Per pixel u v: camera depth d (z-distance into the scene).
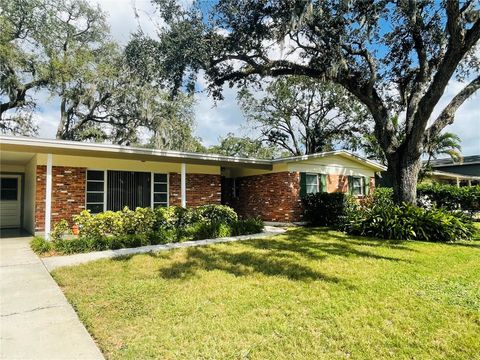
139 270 5.98
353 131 24.69
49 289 4.92
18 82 16.91
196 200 13.41
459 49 8.52
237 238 9.85
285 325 3.58
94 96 19.67
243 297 4.49
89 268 6.12
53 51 17.48
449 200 17.62
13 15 16.09
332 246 8.31
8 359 2.87
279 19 9.78
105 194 11.35
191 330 3.47
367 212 10.74
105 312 3.98
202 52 10.55
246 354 2.98
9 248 8.35
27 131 19.48
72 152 9.27
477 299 4.36
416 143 10.28
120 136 22.22
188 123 22.44
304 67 11.51
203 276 5.56
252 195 15.21
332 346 3.13
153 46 11.75
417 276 5.46
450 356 2.94
